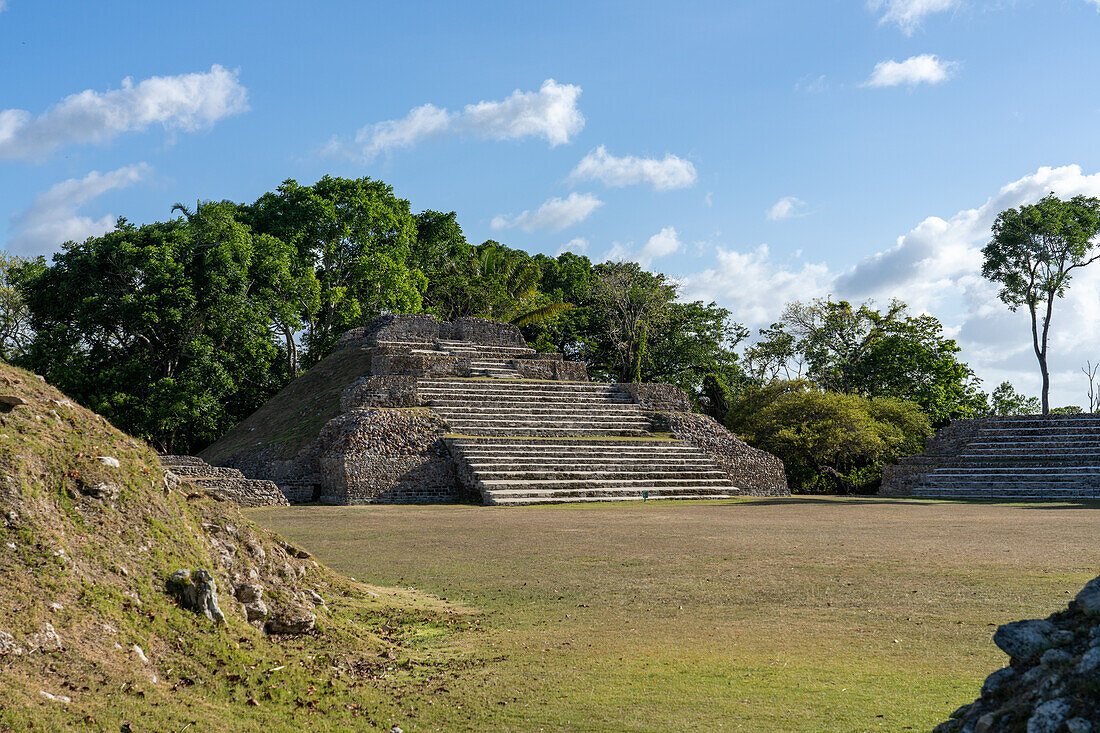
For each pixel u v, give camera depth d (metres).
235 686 6.38
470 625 8.90
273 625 7.91
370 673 7.22
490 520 20.62
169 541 7.64
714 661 7.38
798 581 11.17
